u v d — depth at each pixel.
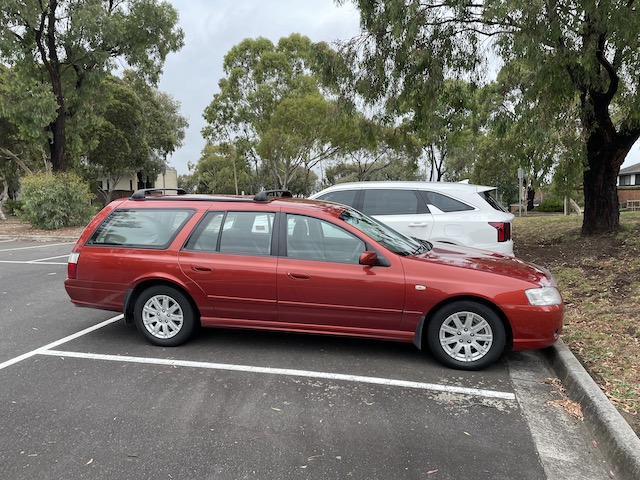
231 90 34.06
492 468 2.93
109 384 4.11
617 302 6.03
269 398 3.85
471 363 4.39
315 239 4.73
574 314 5.81
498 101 8.84
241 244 4.85
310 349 4.97
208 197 5.20
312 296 4.59
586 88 8.48
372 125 15.38
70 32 18.48
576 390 3.84
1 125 25.30
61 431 3.34
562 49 7.60
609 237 9.13
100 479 2.80
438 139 12.78
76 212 19.38
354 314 4.54
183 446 3.15
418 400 3.84
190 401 3.79
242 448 3.13
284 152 27.50
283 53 31.78
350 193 7.62
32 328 5.73
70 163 23.36
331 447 3.15
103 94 21.55
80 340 5.27
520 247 10.24
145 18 19.81
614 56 8.26
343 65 9.92
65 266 10.47
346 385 4.11
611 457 3.01
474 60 9.24
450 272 4.40
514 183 40.22
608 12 6.85
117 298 5.05
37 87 17.67
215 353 4.85
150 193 5.93
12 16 17.25
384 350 4.94
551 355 4.60
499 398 3.88
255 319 4.80
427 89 9.13
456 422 3.49
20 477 2.82
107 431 3.34
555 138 8.72
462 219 6.96
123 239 5.15
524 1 7.01
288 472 2.87
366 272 4.48
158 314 5.03
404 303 4.41
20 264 10.81
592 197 9.73
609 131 9.08
